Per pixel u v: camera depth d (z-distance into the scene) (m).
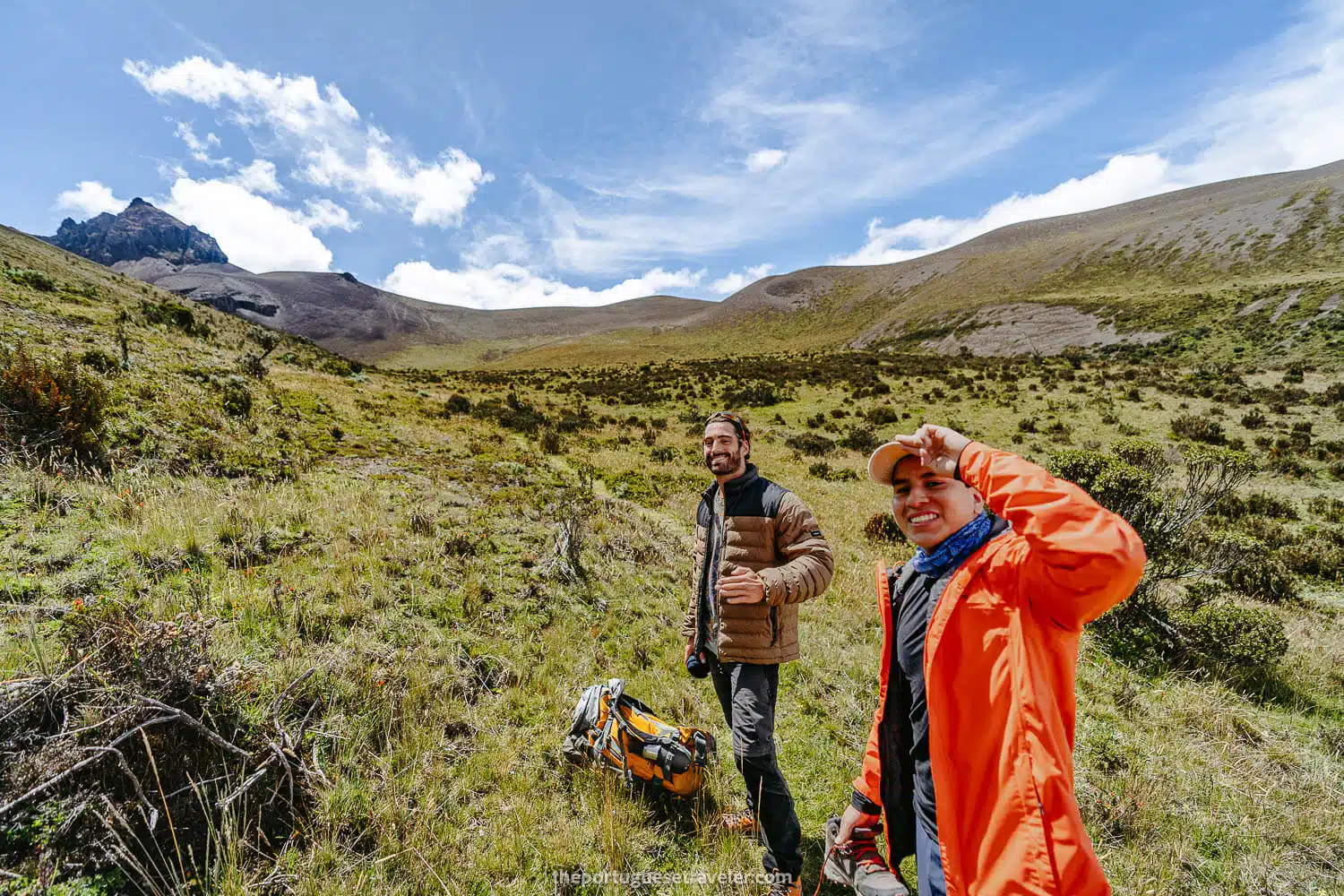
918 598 1.62
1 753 1.84
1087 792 3.12
